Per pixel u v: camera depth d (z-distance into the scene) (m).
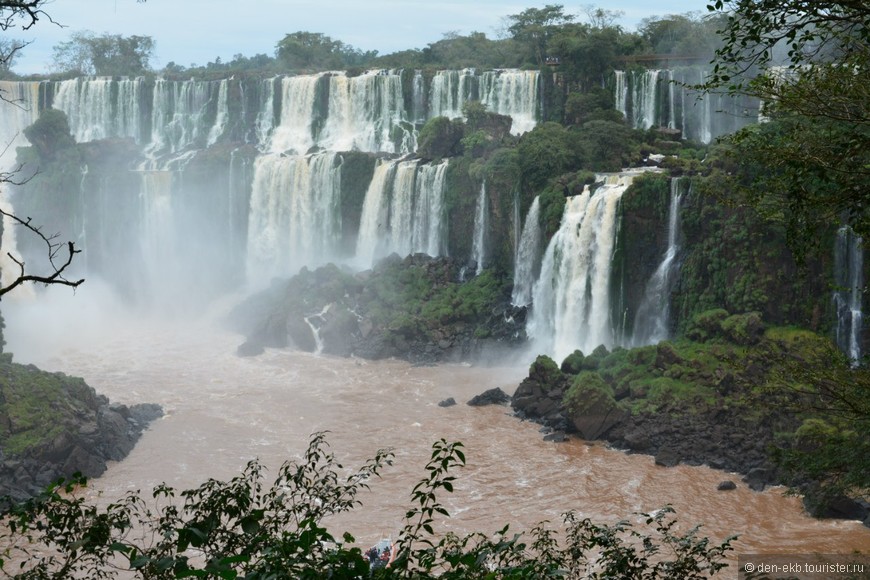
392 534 44.59
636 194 74.31
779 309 64.94
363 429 62.12
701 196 70.00
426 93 110.50
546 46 127.00
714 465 54.75
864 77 19.67
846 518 46.88
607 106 100.06
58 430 55.00
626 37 116.06
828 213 21.44
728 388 59.97
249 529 13.34
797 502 49.31
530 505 49.19
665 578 17.58
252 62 192.62
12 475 51.81
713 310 66.88
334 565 12.59
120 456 56.72
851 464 23.95
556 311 80.44
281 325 84.44
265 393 70.56
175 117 119.38
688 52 112.19
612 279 76.06
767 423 55.94
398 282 88.06
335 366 78.25
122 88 119.75
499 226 88.38
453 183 91.50
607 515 47.78
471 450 58.00
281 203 102.31
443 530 45.50
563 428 61.34
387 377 75.06
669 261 72.88
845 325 61.88
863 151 19.77
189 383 73.25
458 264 92.06
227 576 11.88
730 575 39.44
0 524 41.25
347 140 111.19
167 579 14.07
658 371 63.34
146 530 42.38
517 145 89.94
